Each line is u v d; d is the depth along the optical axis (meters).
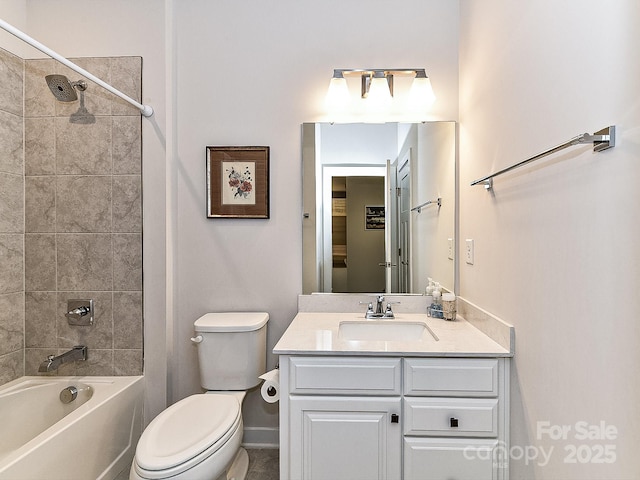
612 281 0.79
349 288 1.95
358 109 1.95
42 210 1.87
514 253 1.25
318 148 1.94
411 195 1.93
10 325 1.81
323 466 1.35
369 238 1.95
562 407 0.98
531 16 1.13
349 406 1.34
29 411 1.72
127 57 1.86
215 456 1.28
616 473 0.78
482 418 1.30
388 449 1.33
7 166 1.78
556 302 1.00
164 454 1.24
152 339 1.88
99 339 1.88
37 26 1.87
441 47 1.91
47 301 1.87
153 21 1.86
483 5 1.53
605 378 0.81
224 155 1.95
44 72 1.85
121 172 1.86
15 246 1.83
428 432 1.32
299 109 1.94
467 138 1.75
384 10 1.92
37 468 1.22
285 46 1.94
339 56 1.93
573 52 0.92
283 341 1.44
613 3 0.78
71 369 1.88
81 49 1.87
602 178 0.82
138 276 1.87
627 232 0.74
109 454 1.61
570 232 0.94
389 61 1.92
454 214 1.90
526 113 1.17
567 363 0.95
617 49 0.77
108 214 1.87
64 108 1.86
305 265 1.95
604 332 0.81
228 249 1.96
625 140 0.75
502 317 1.35
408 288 1.94
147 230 1.87
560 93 0.98
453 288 1.90
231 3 1.94
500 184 1.36
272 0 1.93
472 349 1.32
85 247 1.87
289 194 1.96
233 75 1.94
